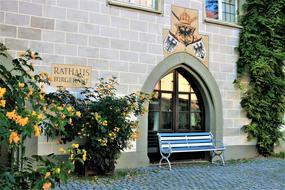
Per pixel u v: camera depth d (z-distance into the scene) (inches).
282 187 290.4
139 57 376.8
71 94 319.9
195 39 415.8
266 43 454.9
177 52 402.0
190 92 430.0
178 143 387.2
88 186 277.3
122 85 365.4
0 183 133.9
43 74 180.9
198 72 416.8
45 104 173.5
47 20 328.5
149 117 399.9
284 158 452.8
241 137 449.4
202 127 433.7
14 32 313.1
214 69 430.3
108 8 360.5
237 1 463.5
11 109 142.6
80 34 344.5
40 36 324.5
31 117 140.0
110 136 303.6
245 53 443.8
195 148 394.0
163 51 392.2
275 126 463.8
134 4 386.3
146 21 382.6
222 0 452.1
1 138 132.4
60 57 333.4
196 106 433.7
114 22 363.3
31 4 321.7
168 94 414.6
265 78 448.8
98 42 353.7
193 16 415.2
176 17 402.6
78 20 343.9
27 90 153.3
